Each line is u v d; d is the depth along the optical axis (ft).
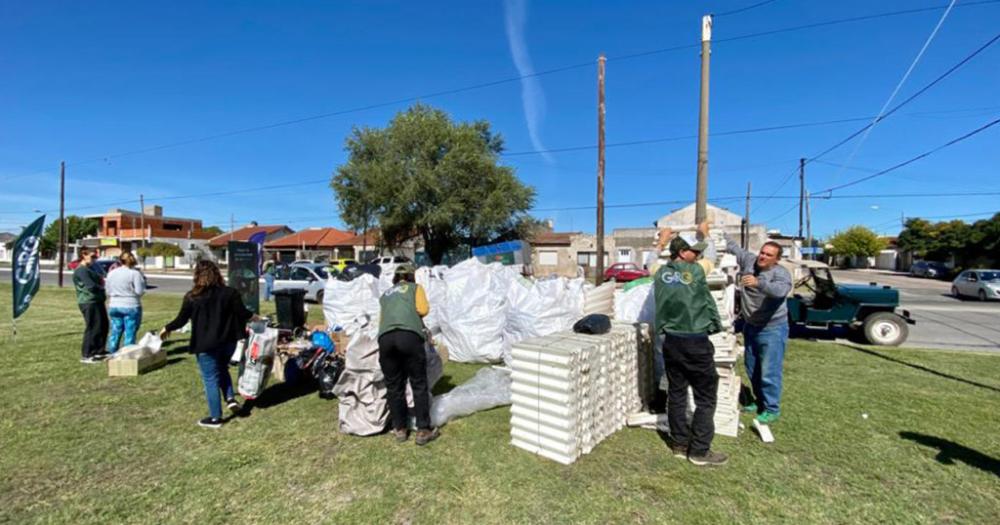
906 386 18.80
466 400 15.44
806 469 11.81
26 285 28.17
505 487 10.89
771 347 14.03
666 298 12.28
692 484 11.05
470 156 91.61
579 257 133.28
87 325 22.48
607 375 13.61
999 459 12.36
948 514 9.93
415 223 95.14
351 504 10.23
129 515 9.84
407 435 13.66
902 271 169.58
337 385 13.91
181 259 164.55
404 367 13.39
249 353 15.42
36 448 12.84
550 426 12.22
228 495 10.59
